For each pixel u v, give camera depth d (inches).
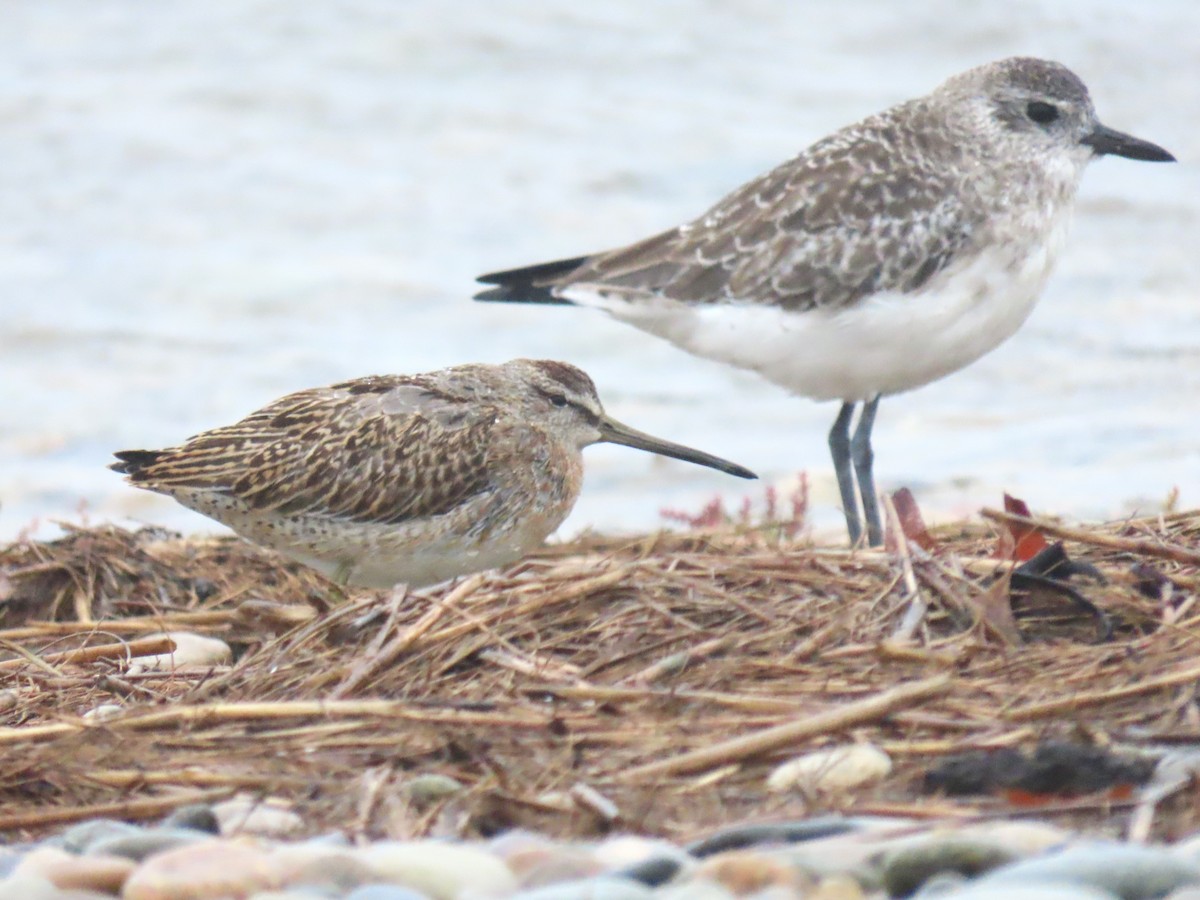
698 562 428.8
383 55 1088.8
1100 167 955.3
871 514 541.6
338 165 976.9
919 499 648.4
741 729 359.3
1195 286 846.5
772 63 1077.8
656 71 1074.7
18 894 302.4
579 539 569.3
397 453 481.1
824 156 544.4
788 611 405.1
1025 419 741.3
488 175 964.0
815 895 291.6
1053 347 799.7
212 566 545.6
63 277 883.4
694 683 379.6
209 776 357.7
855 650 383.6
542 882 302.8
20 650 458.3
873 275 522.3
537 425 500.7
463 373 506.3
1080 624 396.2
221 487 483.5
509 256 892.0
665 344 835.4
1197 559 406.9
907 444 721.6
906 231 521.3
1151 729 345.4
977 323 529.7
